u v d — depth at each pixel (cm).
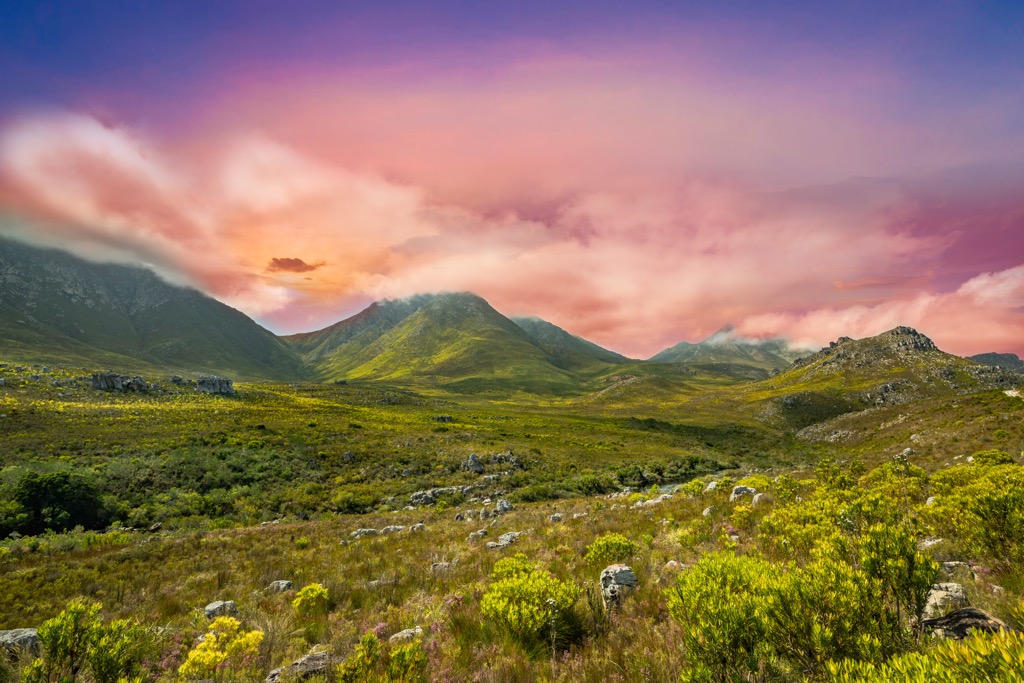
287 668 610
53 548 1994
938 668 255
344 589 1093
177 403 9619
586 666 500
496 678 501
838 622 369
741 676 378
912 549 423
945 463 3431
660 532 1344
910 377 19162
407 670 520
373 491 4650
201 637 814
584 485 5341
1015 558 573
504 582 666
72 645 596
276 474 4969
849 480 1591
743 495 1822
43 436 5344
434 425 10531
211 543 2023
